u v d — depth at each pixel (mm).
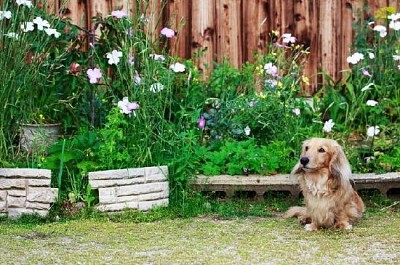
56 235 5625
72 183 6051
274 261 5184
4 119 6250
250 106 6598
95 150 6164
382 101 6852
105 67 6496
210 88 6852
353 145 6617
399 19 7281
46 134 6316
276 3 7262
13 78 6234
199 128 6457
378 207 6156
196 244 5457
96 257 5246
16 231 5688
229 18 7238
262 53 7270
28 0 6352
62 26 6578
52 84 6500
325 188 5688
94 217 5934
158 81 6297
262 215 6012
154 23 7160
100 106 6543
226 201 6203
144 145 6148
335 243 5477
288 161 6383
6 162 6086
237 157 6312
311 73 7281
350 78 7043
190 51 7250
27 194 5930
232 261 5180
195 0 7219
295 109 6605
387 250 5359
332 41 7289
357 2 7270
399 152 6395
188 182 6176
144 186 6020
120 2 7164
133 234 5641
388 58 7020
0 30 6234
